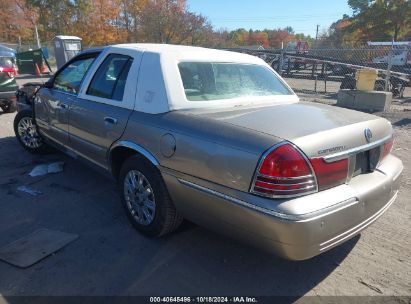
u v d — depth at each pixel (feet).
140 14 130.82
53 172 16.61
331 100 42.98
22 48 109.60
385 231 12.20
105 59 13.03
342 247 11.25
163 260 10.35
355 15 156.97
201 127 9.28
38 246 10.85
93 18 124.47
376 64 59.88
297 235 7.72
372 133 9.61
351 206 8.48
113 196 14.34
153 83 10.88
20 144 19.63
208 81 11.51
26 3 122.62
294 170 7.82
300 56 65.41
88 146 13.34
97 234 11.59
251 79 12.73
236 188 8.37
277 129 8.57
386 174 9.99
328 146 8.33
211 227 9.45
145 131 10.49
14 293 8.94
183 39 124.16
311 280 9.72
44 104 16.21
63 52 62.95
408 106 40.70
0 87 29.01
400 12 144.66
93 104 12.83
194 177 9.23
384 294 9.25
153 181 10.50
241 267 10.16
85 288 9.16
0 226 11.98
